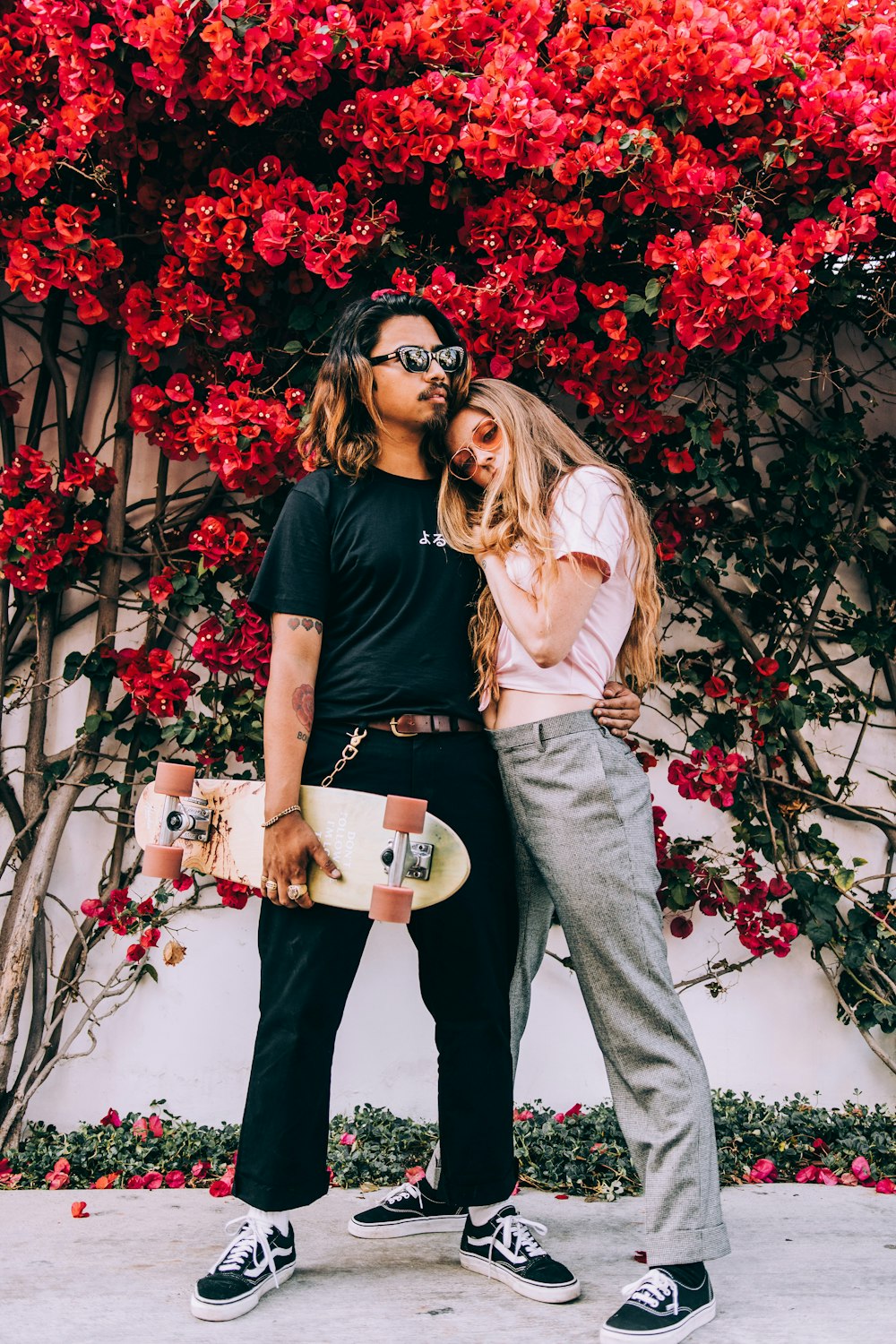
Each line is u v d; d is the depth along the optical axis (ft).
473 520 6.40
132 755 8.87
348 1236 6.91
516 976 6.56
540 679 6.01
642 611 6.82
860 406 9.50
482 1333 5.37
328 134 7.67
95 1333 5.29
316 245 7.50
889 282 8.92
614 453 9.22
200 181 8.13
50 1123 8.69
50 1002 8.78
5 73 7.38
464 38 7.50
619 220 7.89
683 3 7.48
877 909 9.60
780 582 9.72
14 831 8.93
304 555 5.96
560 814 5.81
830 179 8.09
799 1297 6.00
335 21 7.01
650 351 8.80
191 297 7.83
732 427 9.50
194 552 9.03
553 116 7.21
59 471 8.95
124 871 8.94
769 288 7.54
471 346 7.91
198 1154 8.27
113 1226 7.03
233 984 8.91
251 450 7.70
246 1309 5.55
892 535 10.02
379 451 6.29
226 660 8.54
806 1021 9.54
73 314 9.14
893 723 10.00
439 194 7.69
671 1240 5.40
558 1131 8.48
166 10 6.70
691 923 9.39
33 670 8.91
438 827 5.74
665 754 9.59
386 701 5.90
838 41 8.35
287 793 5.66
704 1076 5.68
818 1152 8.75
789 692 9.90
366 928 5.96
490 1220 6.16
